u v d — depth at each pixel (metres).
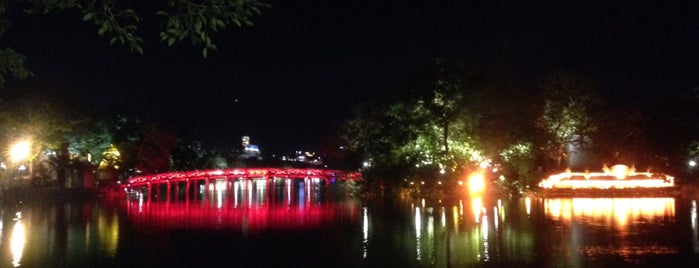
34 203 71.62
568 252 32.59
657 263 29.45
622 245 34.09
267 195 90.88
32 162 74.88
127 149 95.00
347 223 48.75
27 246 38.72
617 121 69.62
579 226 41.59
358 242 38.78
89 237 43.00
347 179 83.75
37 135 68.94
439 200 62.84
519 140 60.03
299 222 51.31
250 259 34.50
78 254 36.03
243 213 61.25
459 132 60.75
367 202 66.19
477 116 59.03
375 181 71.50
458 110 59.72
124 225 50.53
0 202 65.88
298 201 76.62
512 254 32.66
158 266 32.75
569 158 73.19
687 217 45.09
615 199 60.81
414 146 63.28
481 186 65.12
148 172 100.56
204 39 11.34
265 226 49.19
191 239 42.06
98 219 55.19
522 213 49.94
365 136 75.00
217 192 101.50
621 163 72.81
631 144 73.00
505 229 41.38
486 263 30.70
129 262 33.78
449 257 32.62
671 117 70.75
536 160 67.81
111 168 93.44
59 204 71.62
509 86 59.94
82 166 86.25
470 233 40.31
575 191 63.34
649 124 72.50
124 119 94.19
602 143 70.00
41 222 52.16
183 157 111.75
